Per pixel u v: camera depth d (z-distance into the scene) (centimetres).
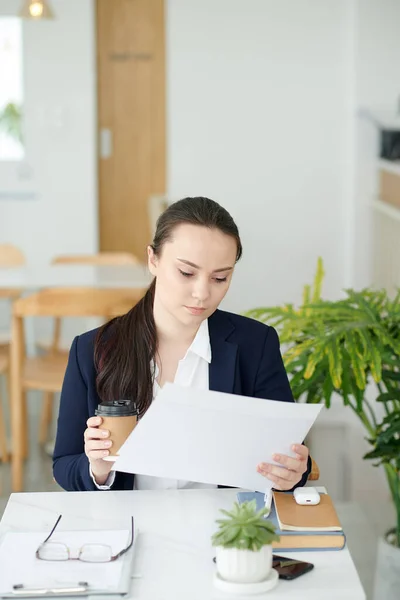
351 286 601
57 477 189
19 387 391
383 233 550
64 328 638
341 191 632
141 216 686
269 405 155
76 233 669
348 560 146
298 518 156
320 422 474
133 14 664
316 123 628
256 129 630
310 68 624
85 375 192
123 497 176
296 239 636
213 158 634
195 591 135
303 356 250
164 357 191
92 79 655
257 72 625
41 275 460
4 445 442
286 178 633
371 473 434
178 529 160
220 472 164
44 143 661
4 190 663
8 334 511
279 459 161
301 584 138
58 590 132
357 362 238
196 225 168
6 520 164
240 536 134
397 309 268
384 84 593
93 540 151
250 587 134
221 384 189
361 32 591
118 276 458
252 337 196
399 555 271
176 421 156
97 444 166
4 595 132
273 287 639
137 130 676
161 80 673
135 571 142
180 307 172
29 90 655
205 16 622
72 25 650
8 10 646
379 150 589
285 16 620
